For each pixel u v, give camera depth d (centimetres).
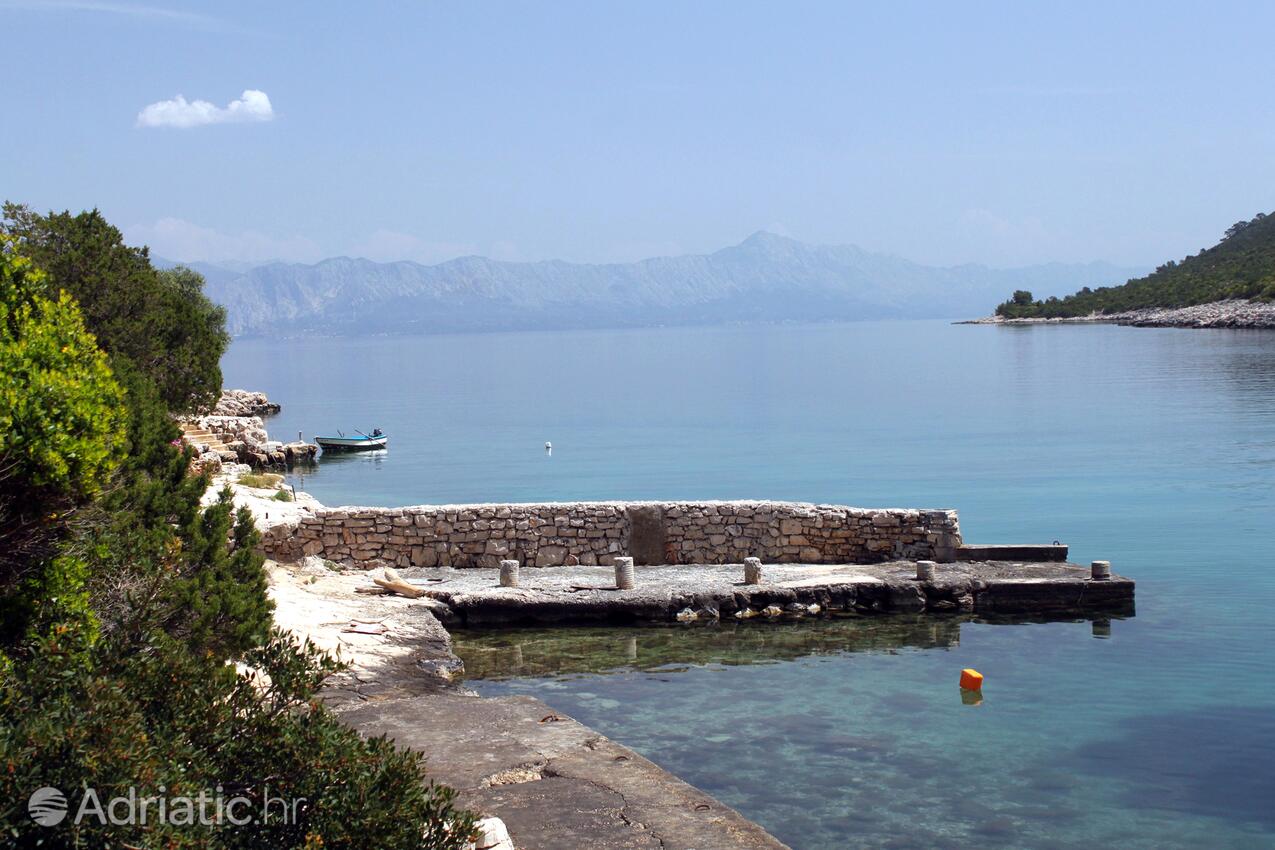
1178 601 2753
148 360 3716
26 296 1191
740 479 5628
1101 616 2583
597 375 16350
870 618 2570
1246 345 14038
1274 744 1795
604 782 1413
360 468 6469
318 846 831
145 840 762
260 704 950
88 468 1098
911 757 1759
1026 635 2434
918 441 6919
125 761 776
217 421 6356
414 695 1908
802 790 1638
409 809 883
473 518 2869
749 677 2172
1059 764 1727
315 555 2828
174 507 1645
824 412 9094
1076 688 2086
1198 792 1619
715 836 1261
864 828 1513
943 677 2161
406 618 2373
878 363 16500
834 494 5081
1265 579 3020
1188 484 4862
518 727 1622
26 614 1073
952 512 2870
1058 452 6112
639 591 2591
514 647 2375
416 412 10444
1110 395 9169
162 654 977
